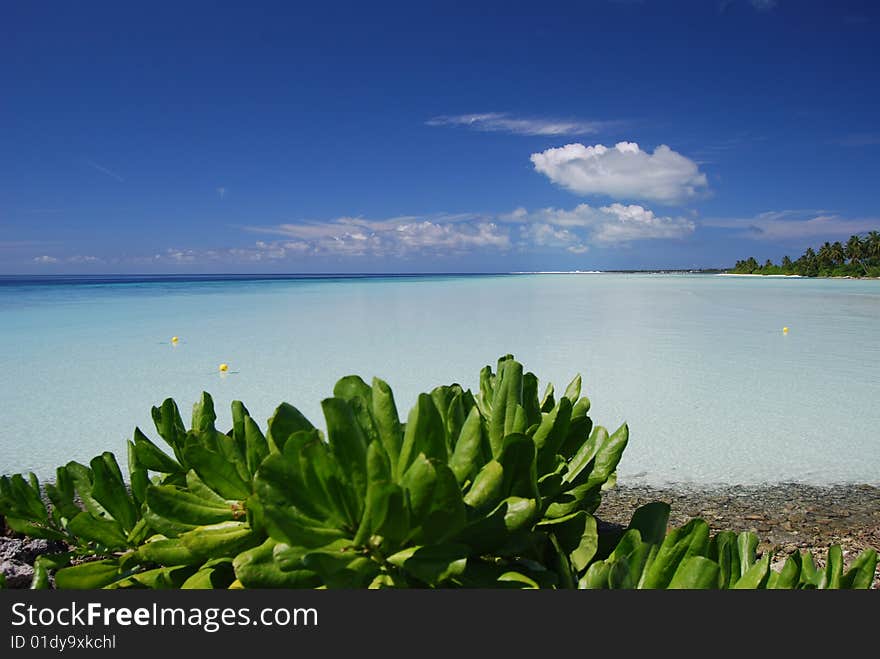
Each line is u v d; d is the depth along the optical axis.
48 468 4.68
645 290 39.88
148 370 9.17
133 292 37.28
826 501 3.81
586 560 1.54
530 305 24.75
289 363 9.75
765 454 4.90
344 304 25.41
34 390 7.76
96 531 1.71
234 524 1.52
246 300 28.53
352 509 1.26
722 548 1.49
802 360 9.94
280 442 1.42
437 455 1.37
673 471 4.47
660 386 7.81
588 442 1.82
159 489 1.53
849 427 5.77
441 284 56.03
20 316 19.03
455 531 1.20
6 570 1.93
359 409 1.43
